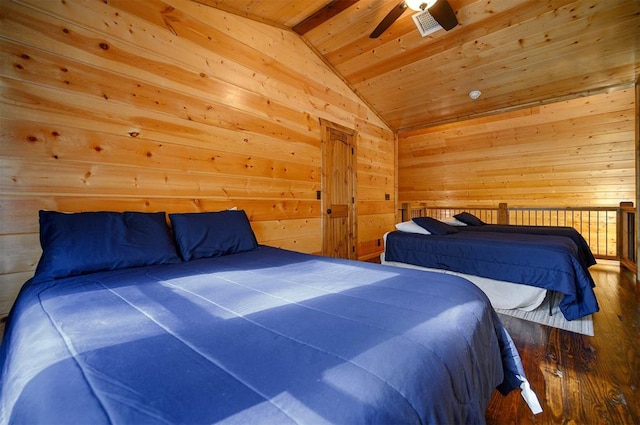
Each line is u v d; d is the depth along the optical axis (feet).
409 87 13.12
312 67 11.80
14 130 5.40
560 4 8.32
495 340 3.84
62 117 5.90
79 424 1.59
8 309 5.32
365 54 11.68
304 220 11.39
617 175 15.24
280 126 10.46
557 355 5.89
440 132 18.98
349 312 3.20
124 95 6.74
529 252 8.11
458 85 12.37
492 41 9.91
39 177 5.65
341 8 9.46
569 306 7.48
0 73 5.27
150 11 7.20
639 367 5.39
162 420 1.60
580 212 16.70
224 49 8.79
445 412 2.08
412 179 22.47
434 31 9.56
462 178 20.26
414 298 3.66
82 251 5.02
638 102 10.09
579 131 15.08
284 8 9.28
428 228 11.08
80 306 3.44
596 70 10.33
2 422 2.07
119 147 6.66
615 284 10.90
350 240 13.87
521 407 4.50
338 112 13.12
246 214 8.93
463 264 9.27
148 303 3.55
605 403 4.48
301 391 1.84
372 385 1.90
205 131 8.27
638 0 7.79
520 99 12.71
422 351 2.36
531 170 17.53
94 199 6.31
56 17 5.83
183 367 2.11
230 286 4.29
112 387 1.88
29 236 5.54
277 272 5.19
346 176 13.66
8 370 2.64
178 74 7.71
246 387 1.88
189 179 7.90
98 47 6.37
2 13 5.30
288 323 2.90
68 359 2.23
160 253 5.90
